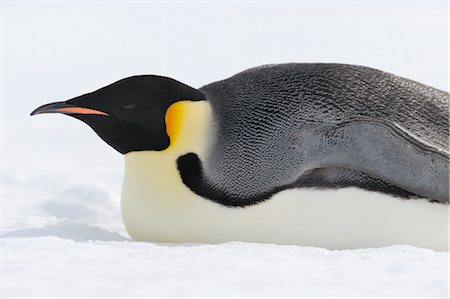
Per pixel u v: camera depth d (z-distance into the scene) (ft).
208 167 46.14
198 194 46.19
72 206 63.16
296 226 46.16
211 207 46.19
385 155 45.98
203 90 48.80
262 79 48.34
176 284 32.81
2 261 36.50
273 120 46.55
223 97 47.65
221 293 31.83
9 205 66.44
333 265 36.58
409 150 46.16
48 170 88.48
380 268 35.73
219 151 46.19
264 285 32.89
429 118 49.06
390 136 46.24
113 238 47.78
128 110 46.65
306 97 47.24
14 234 46.39
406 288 32.71
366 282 33.42
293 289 32.53
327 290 32.48
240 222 46.19
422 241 46.78
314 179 46.01
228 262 36.63
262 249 40.88
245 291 32.17
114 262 36.60
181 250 39.88
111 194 64.69
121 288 32.40
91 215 62.64
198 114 46.75
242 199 45.96
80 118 47.24
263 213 46.06
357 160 45.78
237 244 42.52
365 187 46.01
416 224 46.50
